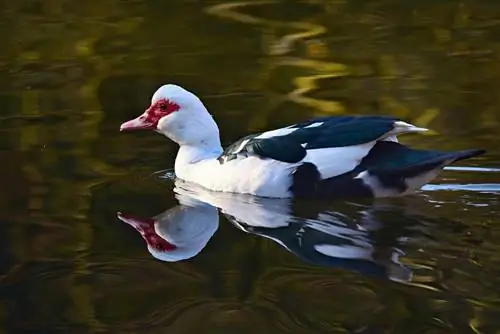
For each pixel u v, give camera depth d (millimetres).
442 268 10062
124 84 17797
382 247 10664
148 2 23984
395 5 22891
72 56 19750
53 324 9117
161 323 9070
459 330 8766
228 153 13008
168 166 13891
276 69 18438
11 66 19125
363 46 19734
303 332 8805
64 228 11531
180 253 10727
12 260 10594
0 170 13570
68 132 15258
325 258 10445
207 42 20484
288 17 22188
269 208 12133
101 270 10305
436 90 16828
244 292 9648
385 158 12211
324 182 12234
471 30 20578
